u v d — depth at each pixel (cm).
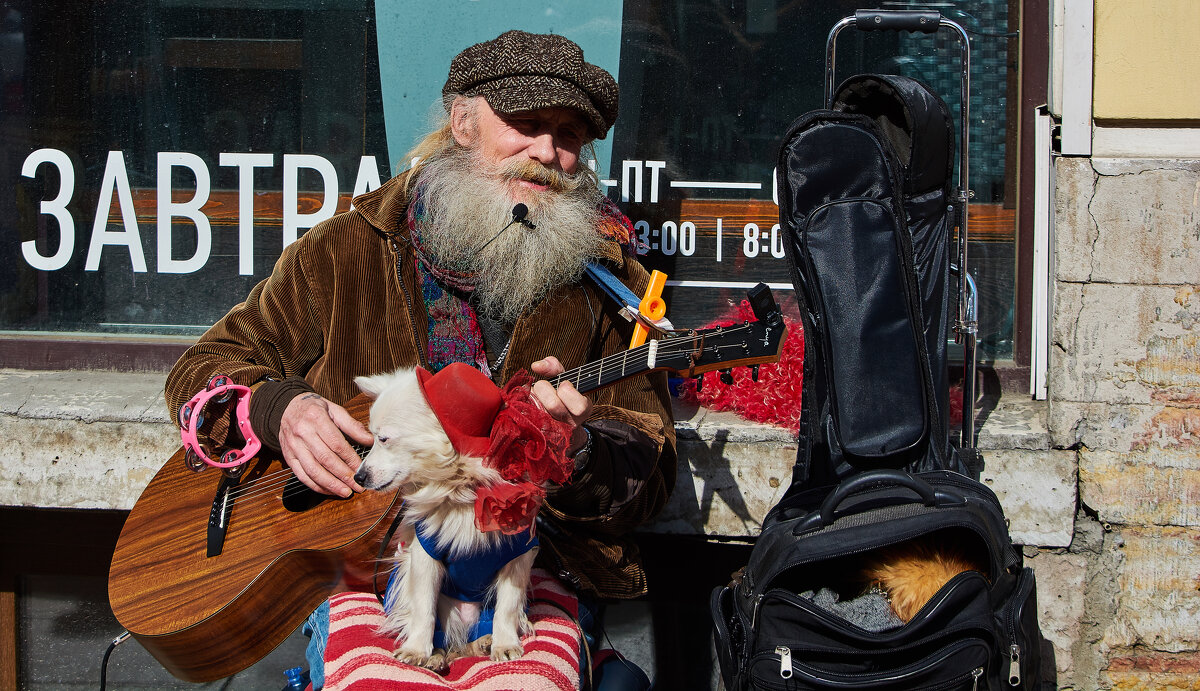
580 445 189
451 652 194
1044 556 269
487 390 166
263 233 307
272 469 223
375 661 181
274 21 301
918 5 292
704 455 265
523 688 177
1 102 304
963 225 245
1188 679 267
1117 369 262
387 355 225
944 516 188
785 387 269
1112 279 261
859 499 198
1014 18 289
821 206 214
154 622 201
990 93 291
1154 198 258
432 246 221
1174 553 263
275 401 206
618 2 297
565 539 216
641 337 203
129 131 305
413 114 304
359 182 306
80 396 279
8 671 303
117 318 307
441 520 177
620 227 235
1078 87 261
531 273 212
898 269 210
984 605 184
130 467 271
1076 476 264
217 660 211
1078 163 261
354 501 212
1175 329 260
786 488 263
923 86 229
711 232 302
